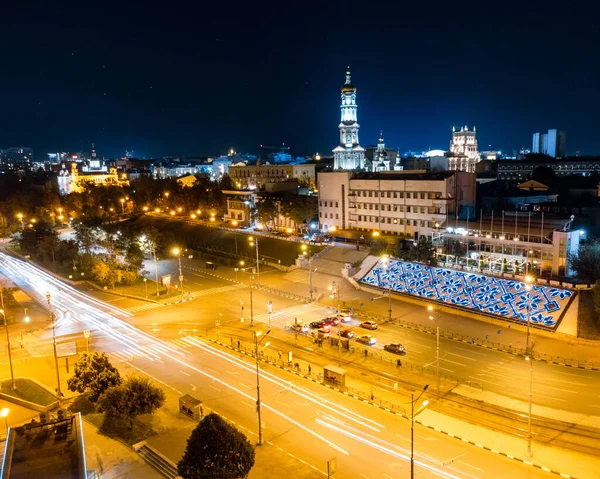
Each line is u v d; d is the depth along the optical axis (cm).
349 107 18950
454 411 5575
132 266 12019
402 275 10538
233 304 10056
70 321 9338
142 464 4638
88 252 13362
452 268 10225
